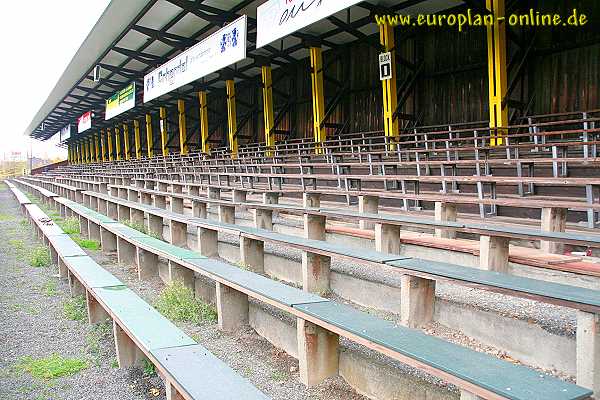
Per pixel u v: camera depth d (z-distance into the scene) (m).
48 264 6.27
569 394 1.45
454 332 2.91
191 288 4.23
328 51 17.56
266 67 18.34
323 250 3.46
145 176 14.66
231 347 3.19
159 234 7.17
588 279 2.87
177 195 7.98
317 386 2.60
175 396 2.07
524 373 1.63
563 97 10.48
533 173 5.61
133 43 18.97
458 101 12.95
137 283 4.93
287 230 5.79
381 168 7.34
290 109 19.94
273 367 2.87
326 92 17.72
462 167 7.28
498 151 8.61
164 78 14.64
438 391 2.13
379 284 3.47
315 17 8.00
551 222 3.59
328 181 9.06
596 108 9.88
